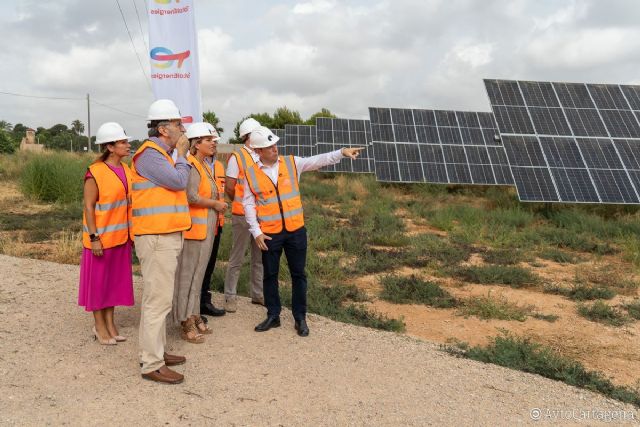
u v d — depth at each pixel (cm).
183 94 922
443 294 854
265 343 567
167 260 462
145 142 464
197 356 527
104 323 553
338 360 533
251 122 643
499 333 701
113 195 526
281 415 423
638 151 1630
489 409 451
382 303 816
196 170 548
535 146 1623
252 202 587
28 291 704
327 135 2903
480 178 2109
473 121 2373
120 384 462
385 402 452
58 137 6650
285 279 891
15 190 1881
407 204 1908
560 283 950
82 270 542
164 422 404
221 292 783
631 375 586
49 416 406
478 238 1298
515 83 1812
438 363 541
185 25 909
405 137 2228
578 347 664
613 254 1198
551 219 1573
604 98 1797
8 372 476
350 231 1314
